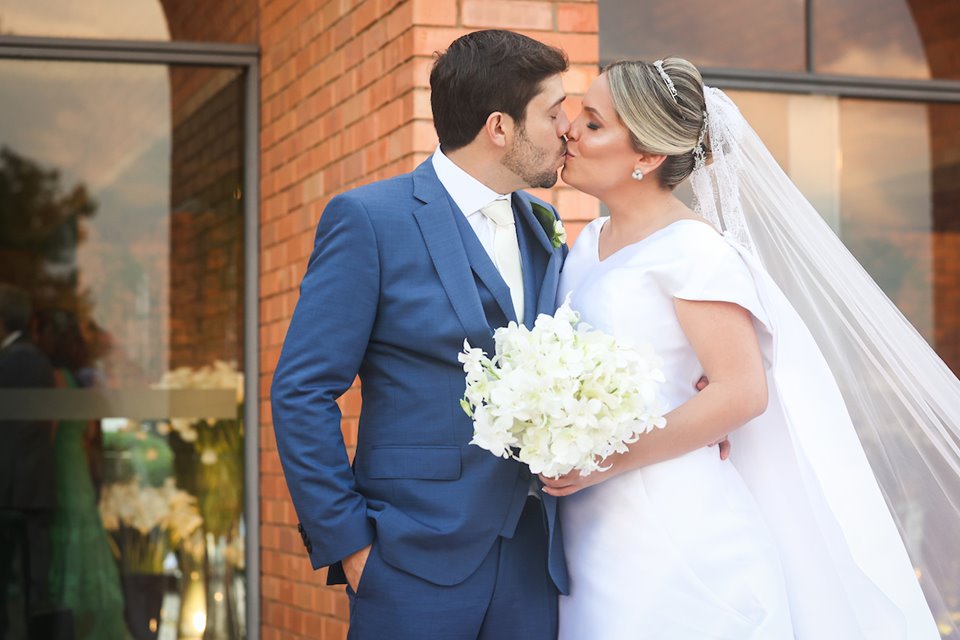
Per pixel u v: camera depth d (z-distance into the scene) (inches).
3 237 187.2
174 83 192.1
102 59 189.6
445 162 100.2
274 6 187.0
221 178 193.5
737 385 96.1
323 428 93.1
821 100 178.2
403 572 93.4
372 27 150.9
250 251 192.1
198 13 191.9
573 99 142.6
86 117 189.9
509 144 98.0
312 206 168.9
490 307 97.0
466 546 94.0
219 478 190.5
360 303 94.5
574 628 100.0
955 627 108.9
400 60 142.4
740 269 98.0
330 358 93.8
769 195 108.2
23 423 186.4
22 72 188.7
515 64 97.3
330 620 160.7
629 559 97.5
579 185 102.7
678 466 98.1
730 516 98.9
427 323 94.9
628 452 95.7
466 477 94.7
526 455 88.1
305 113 172.9
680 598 96.4
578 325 94.5
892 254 179.9
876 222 179.6
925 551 108.7
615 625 97.1
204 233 192.5
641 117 99.2
